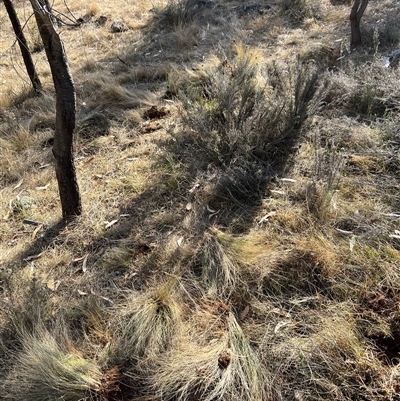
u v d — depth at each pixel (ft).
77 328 8.22
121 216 10.72
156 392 6.95
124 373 7.28
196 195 10.82
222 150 11.72
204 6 24.79
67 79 9.23
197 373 6.99
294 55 18.02
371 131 11.91
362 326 7.57
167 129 13.58
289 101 12.48
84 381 7.06
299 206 9.98
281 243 9.21
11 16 16.76
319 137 11.64
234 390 6.82
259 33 21.04
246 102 12.51
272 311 7.98
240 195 10.59
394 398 6.57
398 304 7.70
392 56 15.56
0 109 17.44
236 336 7.50
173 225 10.23
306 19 21.52
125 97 16.24
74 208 10.69
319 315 7.75
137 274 9.13
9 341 8.05
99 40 23.15
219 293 8.41
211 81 14.06
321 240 8.96
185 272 8.95
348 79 13.89
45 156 13.71
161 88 17.12
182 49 20.66
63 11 27.50
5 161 13.44
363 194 10.18
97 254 9.80
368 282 8.18
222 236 9.14
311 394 6.82
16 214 11.39
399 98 12.89
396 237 8.84
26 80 19.49
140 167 12.34
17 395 7.12
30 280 9.18
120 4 27.86
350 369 7.00
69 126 9.63
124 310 8.16
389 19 18.66
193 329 7.77
